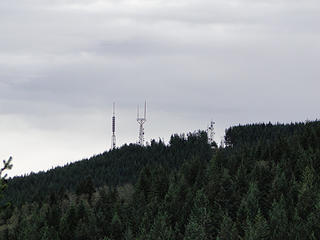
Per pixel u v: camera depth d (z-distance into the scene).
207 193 104.38
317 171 112.44
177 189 111.94
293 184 99.94
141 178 128.88
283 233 76.38
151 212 103.00
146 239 88.19
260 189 102.56
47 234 104.75
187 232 82.56
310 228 76.25
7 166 20.73
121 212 112.00
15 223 127.00
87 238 103.44
